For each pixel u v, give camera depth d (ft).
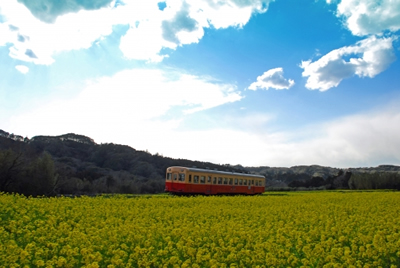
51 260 33.65
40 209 62.03
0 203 67.36
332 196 112.16
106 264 35.22
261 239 43.04
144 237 43.21
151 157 335.26
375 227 52.54
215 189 141.28
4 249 35.37
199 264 36.06
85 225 51.98
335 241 43.75
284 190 230.48
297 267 36.27
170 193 134.82
